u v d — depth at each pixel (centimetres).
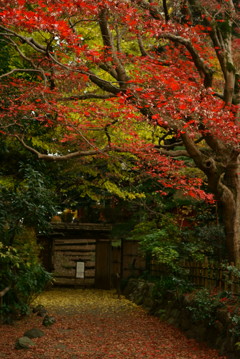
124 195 1402
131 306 1439
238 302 788
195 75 987
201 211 1320
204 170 927
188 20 977
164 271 1402
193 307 909
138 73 857
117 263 2019
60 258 2227
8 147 1202
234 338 722
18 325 1016
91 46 1098
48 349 812
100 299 1638
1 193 1020
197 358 750
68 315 1236
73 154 886
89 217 2284
